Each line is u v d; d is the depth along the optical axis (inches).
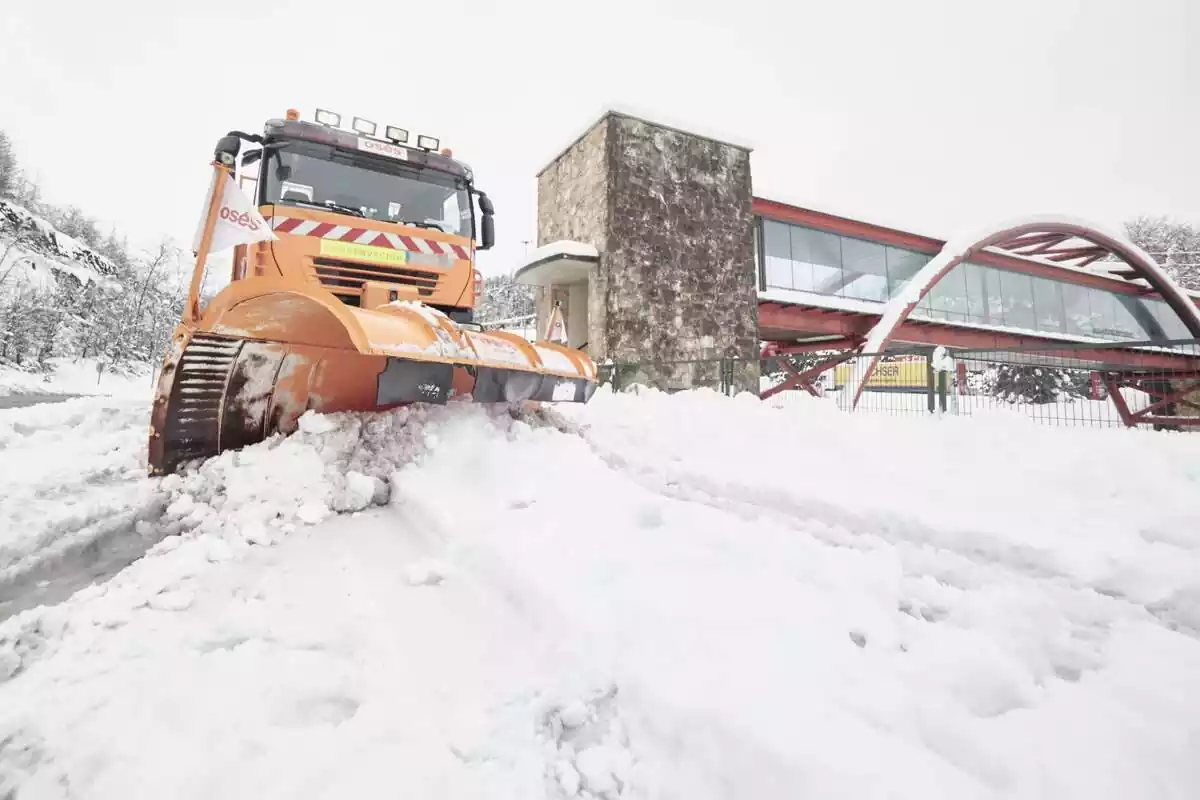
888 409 345.1
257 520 133.1
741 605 90.9
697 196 633.0
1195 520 127.2
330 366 179.8
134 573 104.8
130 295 1489.9
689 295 616.1
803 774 55.2
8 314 1086.4
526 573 98.1
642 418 278.8
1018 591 103.3
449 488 145.7
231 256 227.9
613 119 592.7
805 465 190.9
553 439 187.2
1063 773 57.2
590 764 60.7
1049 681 77.1
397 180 242.2
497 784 57.2
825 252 841.5
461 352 156.4
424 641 84.0
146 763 57.8
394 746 61.5
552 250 573.0
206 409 166.6
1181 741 62.0
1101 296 1212.5
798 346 1073.5
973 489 158.2
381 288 216.1
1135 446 179.8
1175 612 99.0
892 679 73.4
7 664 76.2
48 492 148.9
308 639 84.2
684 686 68.7
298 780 56.1
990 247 1008.9
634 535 122.3
